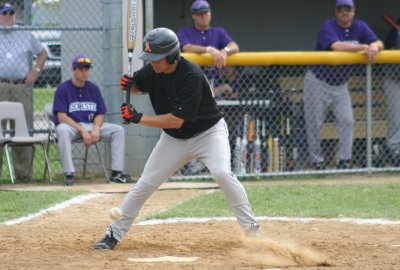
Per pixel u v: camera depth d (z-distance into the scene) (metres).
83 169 30.55
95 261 15.10
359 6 36.59
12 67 29.41
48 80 34.78
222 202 24.06
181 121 15.76
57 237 18.42
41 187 27.50
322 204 23.67
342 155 30.61
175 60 15.56
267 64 29.41
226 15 35.69
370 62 30.08
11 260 15.23
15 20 30.64
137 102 29.77
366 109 30.77
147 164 16.56
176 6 35.19
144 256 15.83
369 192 25.80
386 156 31.66
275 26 35.97
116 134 28.72
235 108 29.97
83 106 28.42
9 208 23.12
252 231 16.67
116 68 30.16
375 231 19.44
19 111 28.89
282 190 26.20
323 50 30.69
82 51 31.66
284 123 30.45
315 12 36.22
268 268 14.36
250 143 29.98
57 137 28.28
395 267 14.42
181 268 14.23
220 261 15.21
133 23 17.59
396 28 33.59
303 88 30.36
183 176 29.41
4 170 31.05
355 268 14.35
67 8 31.83
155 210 23.23
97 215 22.34
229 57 29.09
